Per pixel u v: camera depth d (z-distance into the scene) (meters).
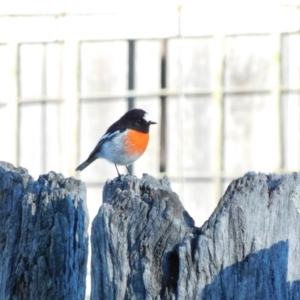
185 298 4.86
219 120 14.42
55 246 5.55
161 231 4.95
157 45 14.58
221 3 14.31
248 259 4.88
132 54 14.64
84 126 14.80
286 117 14.34
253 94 14.36
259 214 4.95
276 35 14.23
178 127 14.52
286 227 5.01
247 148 14.39
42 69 14.83
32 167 14.89
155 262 4.95
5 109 14.87
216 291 4.86
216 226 4.87
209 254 4.86
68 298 5.55
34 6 14.74
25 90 14.88
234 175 14.41
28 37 14.78
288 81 14.29
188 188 14.48
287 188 5.03
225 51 14.38
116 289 4.96
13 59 14.84
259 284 4.89
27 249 5.64
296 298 4.96
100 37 14.66
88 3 14.64
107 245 4.97
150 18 14.51
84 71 14.77
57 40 14.74
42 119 14.85
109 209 5.00
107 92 14.71
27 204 5.68
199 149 14.50
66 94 14.78
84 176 14.75
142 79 14.64
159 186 5.43
